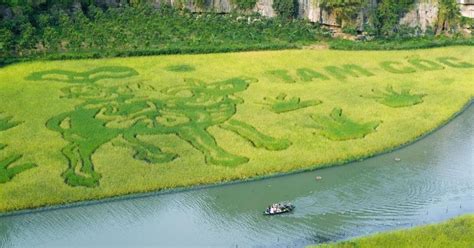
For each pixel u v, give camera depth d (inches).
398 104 3742.6
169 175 2871.6
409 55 4589.1
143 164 2950.3
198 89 3811.5
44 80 3855.8
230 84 3909.9
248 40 4628.4
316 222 2556.6
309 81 4030.5
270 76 4069.9
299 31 4785.9
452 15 5059.1
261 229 2514.8
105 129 3253.0
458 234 2410.2
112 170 2888.8
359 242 2354.8
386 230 2503.7
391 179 2942.9
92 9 4724.4
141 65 4158.5
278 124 3400.6
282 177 2933.1
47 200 2662.4
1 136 3157.0
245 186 2849.4
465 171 3034.0
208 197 2755.9
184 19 4822.8
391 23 4906.5
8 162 2915.8
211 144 3149.6
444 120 3602.4
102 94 3688.5
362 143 3248.0
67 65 4089.6
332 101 3737.7
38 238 2459.4
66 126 3280.0
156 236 2470.5
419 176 2977.4
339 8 4901.6
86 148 3058.6
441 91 3991.1
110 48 4330.7
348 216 2605.8
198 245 2406.5
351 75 4168.3
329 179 2933.1
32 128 3250.5
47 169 2876.5
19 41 4202.8
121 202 2701.8
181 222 2571.4
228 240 2439.7
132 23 4687.5
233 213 2632.9
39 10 4581.7
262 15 5049.2
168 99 3651.6
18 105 3506.4
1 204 2618.1
